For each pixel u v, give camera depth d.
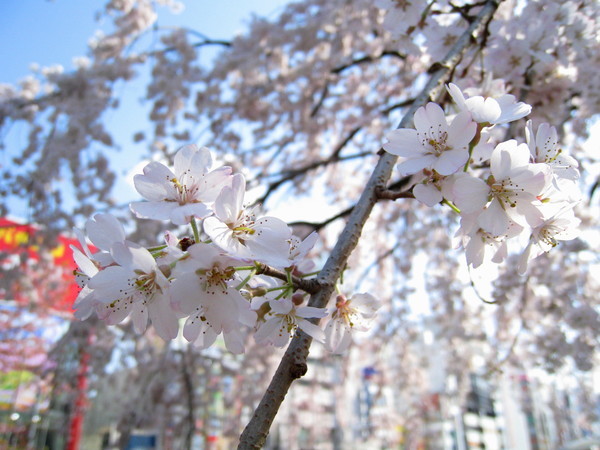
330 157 4.11
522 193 0.90
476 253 0.96
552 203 0.92
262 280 1.05
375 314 1.14
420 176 1.09
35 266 4.43
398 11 1.86
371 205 1.12
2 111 4.16
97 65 4.33
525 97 2.05
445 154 0.95
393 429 6.71
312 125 4.61
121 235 0.91
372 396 6.21
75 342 4.53
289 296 0.97
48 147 4.18
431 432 7.39
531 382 6.26
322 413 6.40
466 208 0.90
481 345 5.03
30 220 4.08
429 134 0.98
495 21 1.79
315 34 4.29
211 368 4.90
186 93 4.36
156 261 0.90
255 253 0.89
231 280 0.95
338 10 4.03
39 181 4.03
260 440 0.83
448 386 6.14
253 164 5.03
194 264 0.85
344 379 5.56
